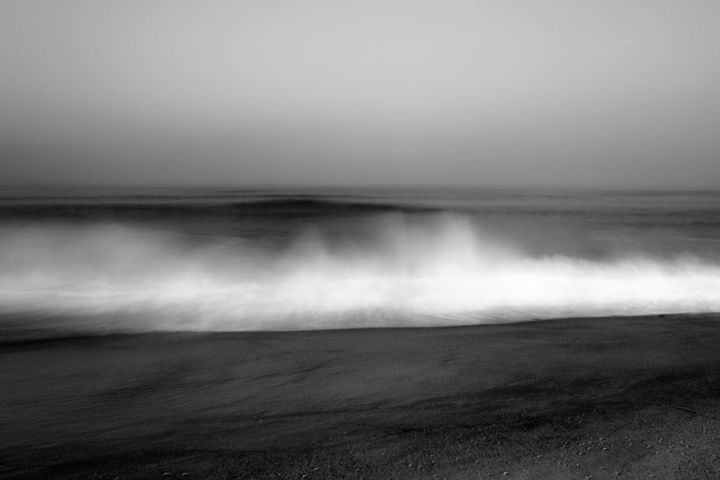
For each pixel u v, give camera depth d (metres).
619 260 15.38
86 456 3.52
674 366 5.96
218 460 3.39
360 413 4.44
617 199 79.75
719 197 103.25
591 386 5.18
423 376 5.61
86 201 41.94
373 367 5.99
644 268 14.06
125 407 4.66
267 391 5.13
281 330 8.10
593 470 3.20
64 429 4.12
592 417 4.20
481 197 82.38
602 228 25.77
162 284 11.75
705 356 6.43
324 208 33.50
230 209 30.81
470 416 4.30
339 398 4.89
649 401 4.64
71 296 10.49
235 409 4.59
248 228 23.20
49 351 6.74
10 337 7.59
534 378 5.51
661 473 3.16
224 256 15.74
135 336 7.64
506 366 6.00
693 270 13.91
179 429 4.08
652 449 3.51
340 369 5.92
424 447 3.58
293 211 31.23
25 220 23.58
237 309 9.53
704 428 3.90
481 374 5.69
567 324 8.51
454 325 8.55
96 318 8.86
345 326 8.47
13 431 4.08
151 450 3.62
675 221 30.47
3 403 4.79
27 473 3.23
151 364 6.13
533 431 3.88
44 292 10.84
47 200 44.75
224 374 5.74
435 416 4.32
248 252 16.55
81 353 6.64
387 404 4.70
